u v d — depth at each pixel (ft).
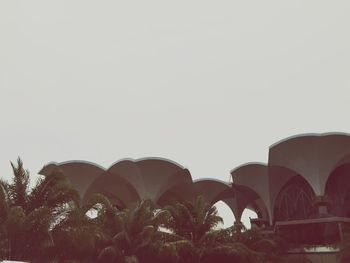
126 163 150.92
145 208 89.61
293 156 141.08
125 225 86.69
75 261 69.62
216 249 91.81
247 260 97.09
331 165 137.39
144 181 152.66
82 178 152.97
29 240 67.67
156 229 88.48
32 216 66.49
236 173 163.63
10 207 70.54
